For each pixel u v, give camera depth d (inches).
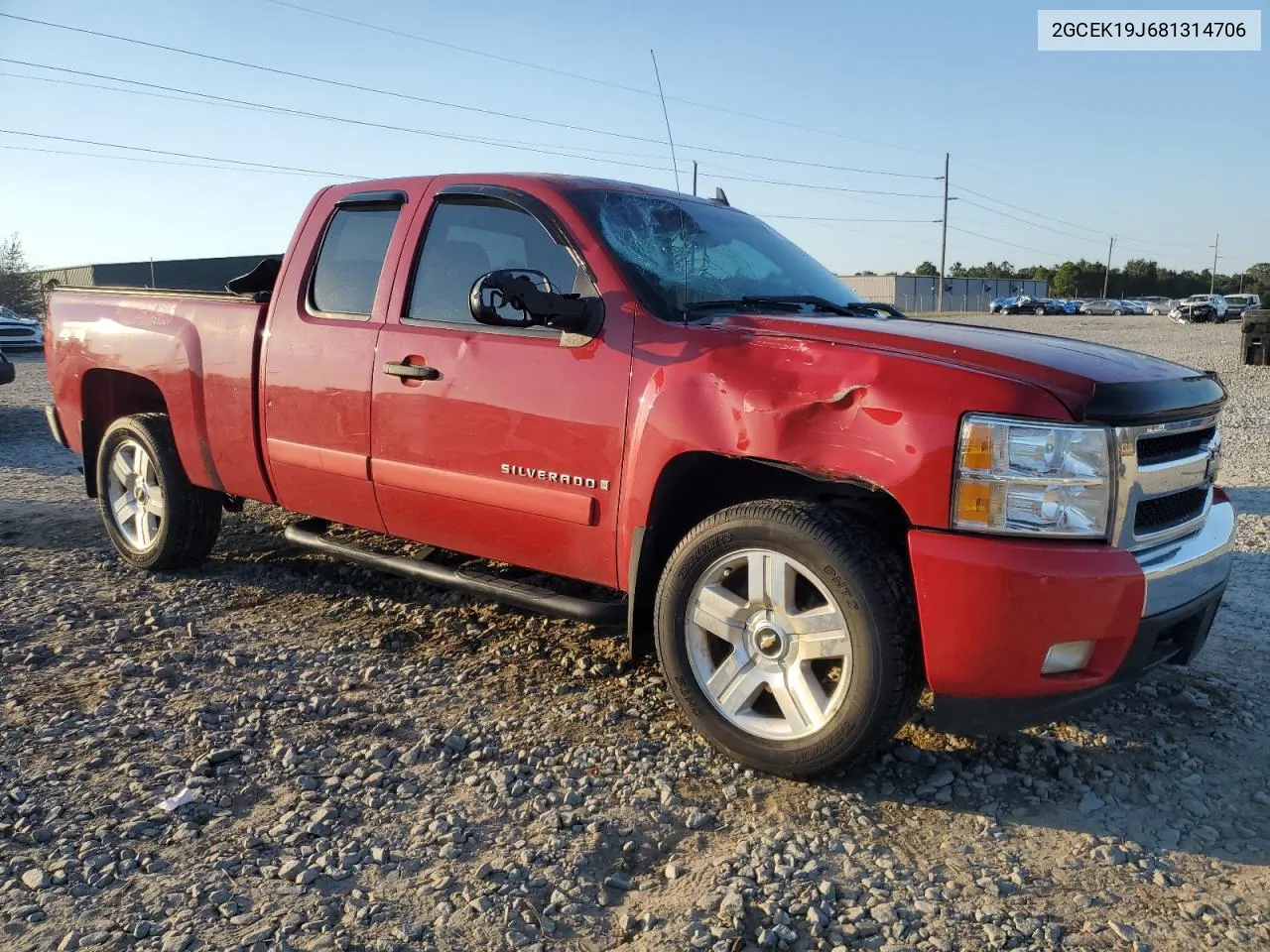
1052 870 106.4
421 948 91.9
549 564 146.1
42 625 174.7
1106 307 2834.6
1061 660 111.1
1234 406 507.5
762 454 119.0
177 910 96.0
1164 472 117.0
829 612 117.4
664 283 141.6
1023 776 125.4
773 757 121.9
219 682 151.3
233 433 183.0
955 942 94.1
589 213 145.4
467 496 150.0
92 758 126.0
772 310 147.2
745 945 93.2
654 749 131.6
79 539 236.1
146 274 940.6
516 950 92.0
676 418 125.9
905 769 127.3
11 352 875.4
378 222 170.2
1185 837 113.3
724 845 110.0
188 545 203.2
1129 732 138.7
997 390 109.3
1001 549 108.2
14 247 1392.7
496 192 153.0
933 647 111.7
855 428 114.4
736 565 125.6
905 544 122.4
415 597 193.2
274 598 192.2
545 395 139.4
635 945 92.9
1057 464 108.7
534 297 129.0
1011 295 3769.7
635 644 136.4
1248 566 217.0
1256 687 154.6
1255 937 95.4
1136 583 109.8
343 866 104.1
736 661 125.8
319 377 167.5
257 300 180.4
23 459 354.0
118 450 210.8
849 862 106.7
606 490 134.6
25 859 104.0
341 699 145.2
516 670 157.8
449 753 129.7
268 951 90.5
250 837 108.9
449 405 149.7
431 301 157.4
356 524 172.1
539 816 115.0
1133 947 93.8
